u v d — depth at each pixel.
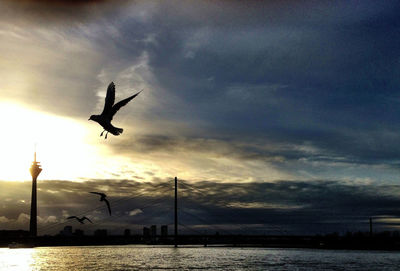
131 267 116.50
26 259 155.62
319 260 144.38
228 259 148.00
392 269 110.44
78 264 128.38
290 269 109.94
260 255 177.12
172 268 114.06
